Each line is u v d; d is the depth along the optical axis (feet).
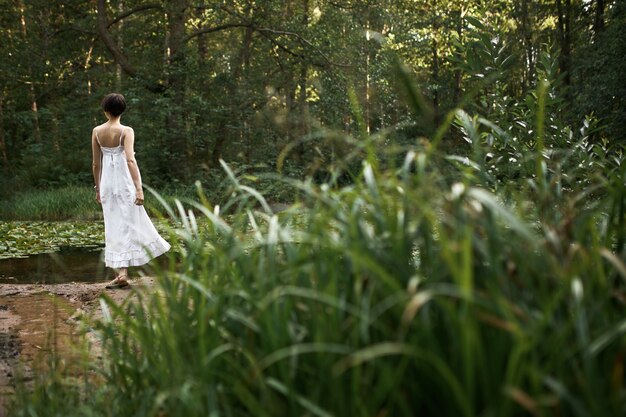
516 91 76.07
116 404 8.18
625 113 58.03
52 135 76.74
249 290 7.23
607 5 82.38
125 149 21.77
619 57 62.54
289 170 66.54
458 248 5.64
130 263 21.94
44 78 82.74
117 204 21.86
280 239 7.51
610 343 5.65
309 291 6.35
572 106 64.80
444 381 5.49
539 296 5.87
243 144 75.00
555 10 89.86
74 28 75.97
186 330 7.88
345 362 5.62
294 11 81.00
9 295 20.80
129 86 73.10
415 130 80.69
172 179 67.62
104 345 9.44
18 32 83.30
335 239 6.71
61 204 56.24
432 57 102.94
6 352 13.48
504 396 5.09
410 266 6.41
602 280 5.86
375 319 6.02
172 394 6.55
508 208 7.53
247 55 82.02
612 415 5.01
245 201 8.12
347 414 5.72
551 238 6.09
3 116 81.71
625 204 7.18
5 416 8.77
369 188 6.69
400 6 98.22
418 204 5.91
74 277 25.17
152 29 82.74
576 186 12.67
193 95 71.87
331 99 71.36
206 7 72.28
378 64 73.00
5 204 58.70
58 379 9.19
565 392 4.83
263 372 6.60
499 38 18.43
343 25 78.28
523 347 4.89
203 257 8.63
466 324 5.07
